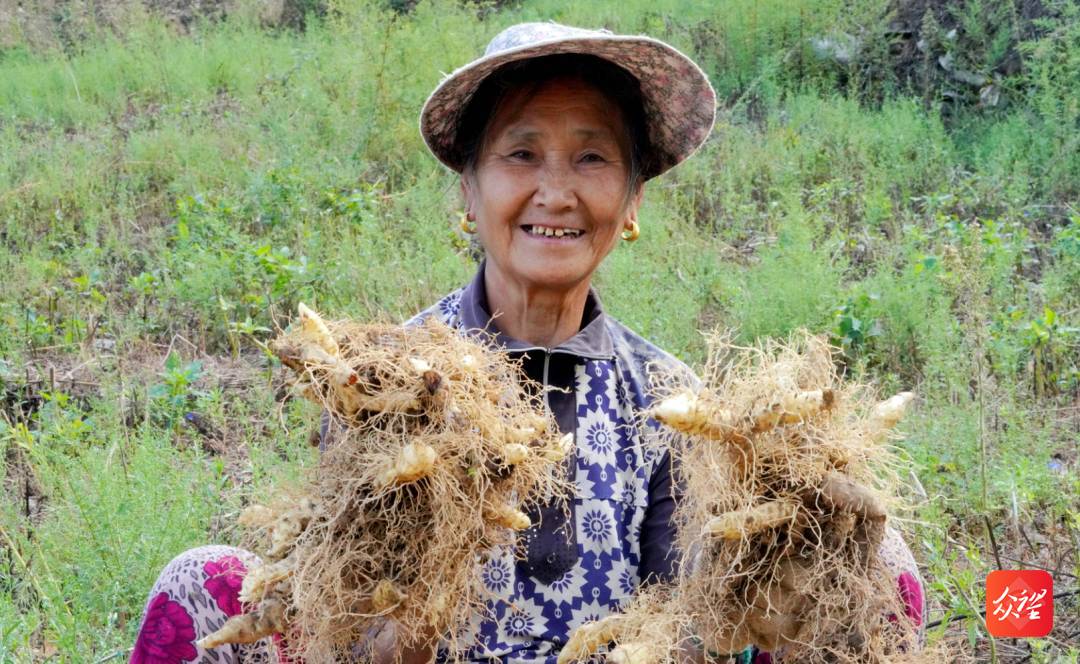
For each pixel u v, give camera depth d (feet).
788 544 7.02
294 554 7.14
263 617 7.31
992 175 25.00
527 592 8.55
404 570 7.14
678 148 9.52
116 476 12.78
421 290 19.45
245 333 19.06
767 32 32.91
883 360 17.47
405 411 6.99
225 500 13.55
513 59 8.48
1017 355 16.49
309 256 21.16
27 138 30.01
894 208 24.11
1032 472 13.05
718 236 23.00
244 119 30.22
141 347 18.86
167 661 8.39
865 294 18.03
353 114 28.66
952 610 10.49
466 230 9.62
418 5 36.68
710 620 7.37
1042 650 10.76
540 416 8.02
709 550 7.36
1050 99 26.45
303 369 7.02
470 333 9.14
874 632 7.29
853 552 7.07
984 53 30.71
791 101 29.63
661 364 8.46
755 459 6.97
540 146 8.63
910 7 33.19
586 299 9.41
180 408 15.79
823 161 26.08
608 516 8.66
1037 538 12.83
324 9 42.39
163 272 20.97
